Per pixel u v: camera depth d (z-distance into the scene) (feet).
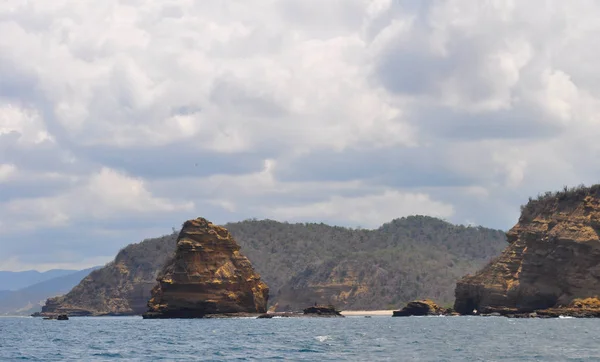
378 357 318.04
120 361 315.37
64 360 322.55
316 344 394.11
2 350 383.86
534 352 334.24
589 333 462.19
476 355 323.37
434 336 458.91
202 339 449.06
